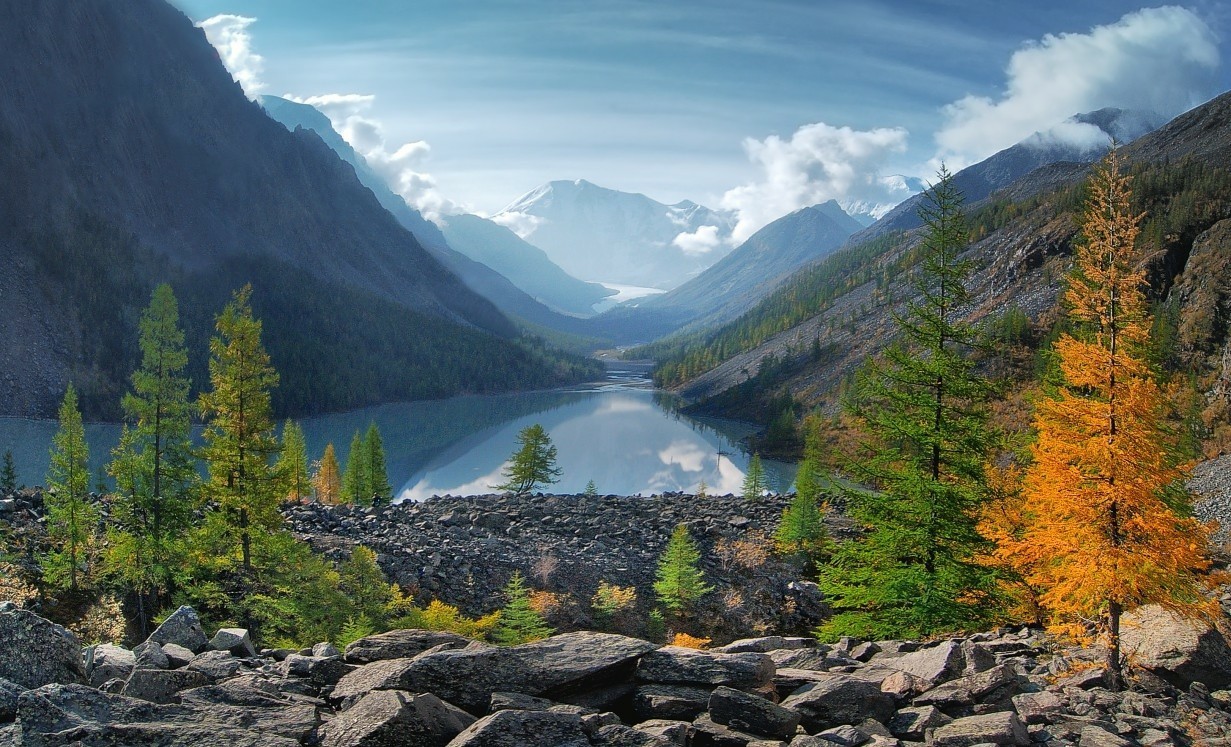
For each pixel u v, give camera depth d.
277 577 37.94
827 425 129.88
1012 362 131.12
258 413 39.03
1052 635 18.16
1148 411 16.16
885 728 9.95
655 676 10.68
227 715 8.58
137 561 35.91
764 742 9.12
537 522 66.62
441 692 9.62
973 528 21.64
